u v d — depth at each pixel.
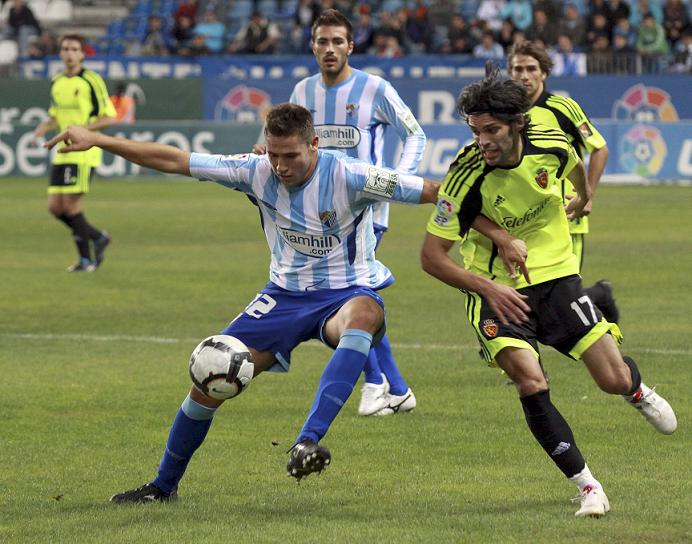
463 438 21.91
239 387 17.16
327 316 17.98
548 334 18.12
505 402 24.80
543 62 26.06
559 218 18.25
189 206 71.50
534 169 17.44
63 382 26.92
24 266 47.06
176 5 109.44
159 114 89.12
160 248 52.50
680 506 17.36
